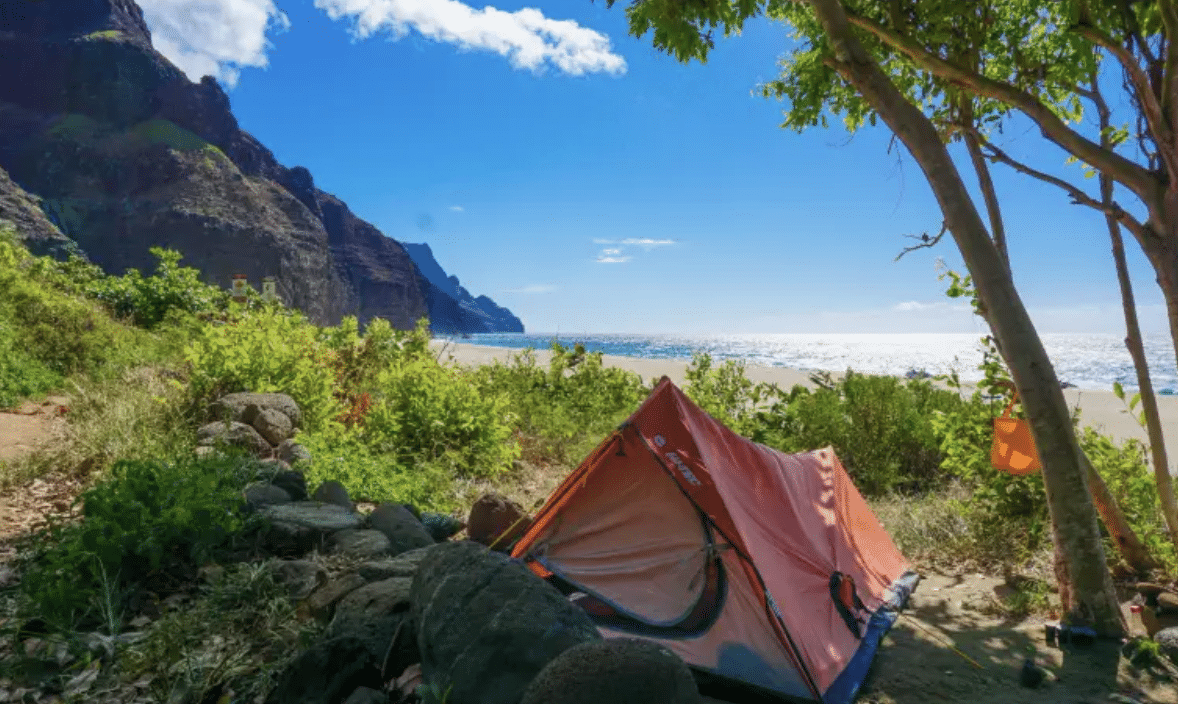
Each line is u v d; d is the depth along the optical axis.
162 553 4.48
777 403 11.28
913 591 5.52
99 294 15.99
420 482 7.79
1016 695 3.75
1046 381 4.43
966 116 5.25
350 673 3.13
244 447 7.27
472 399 9.65
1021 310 4.48
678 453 4.51
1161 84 4.18
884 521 7.54
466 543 3.55
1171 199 4.09
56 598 3.86
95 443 7.14
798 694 3.71
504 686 2.76
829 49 5.74
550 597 3.13
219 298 17.92
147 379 9.88
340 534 5.19
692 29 4.85
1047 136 4.93
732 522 4.18
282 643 3.72
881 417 9.75
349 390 11.74
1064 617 4.49
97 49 182.75
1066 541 4.46
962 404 9.63
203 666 3.45
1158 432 5.02
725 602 4.20
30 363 10.37
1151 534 5.58
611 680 2.31
